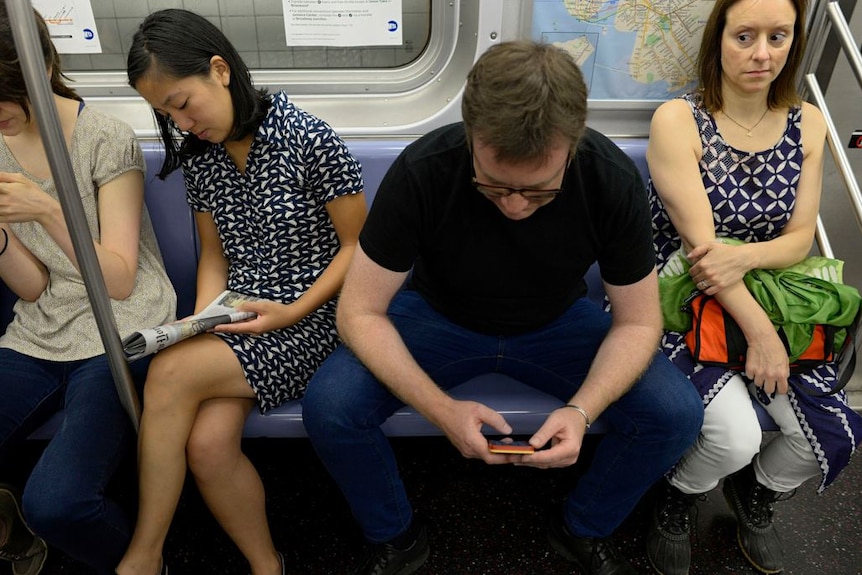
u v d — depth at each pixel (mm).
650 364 1384
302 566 1618
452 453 2000
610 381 1266
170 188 1757
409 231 1263
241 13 1827
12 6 875
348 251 1526
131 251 1465
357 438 1323
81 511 1225
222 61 1318
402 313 1511
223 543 1675
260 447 2020
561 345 1460
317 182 1463
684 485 1549
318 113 1925
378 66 1920
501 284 1359
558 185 1060
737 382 1498
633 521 1747
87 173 1457
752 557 1623
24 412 1374
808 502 1810
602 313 1529
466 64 1878
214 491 1349
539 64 945
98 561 1324
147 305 1509
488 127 951
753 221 1605
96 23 1823
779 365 1430
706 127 1601
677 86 1910
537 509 1804
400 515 1460
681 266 1601
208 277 1613
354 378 1335
